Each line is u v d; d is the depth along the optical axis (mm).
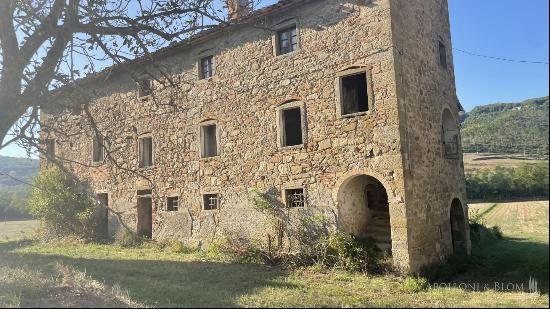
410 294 8086
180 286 8500
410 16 11484
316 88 11500
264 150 12516
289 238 11625
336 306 6965
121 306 6684
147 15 7102
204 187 14070
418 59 11594
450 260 11211
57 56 6566
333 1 11398
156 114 15852
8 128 6316
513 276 9906
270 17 12664
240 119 13234
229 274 9922
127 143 16781
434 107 12234
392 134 10016
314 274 9977
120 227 16781
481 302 7250
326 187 11070
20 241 18812
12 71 6324
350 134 10734
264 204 12133
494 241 15211
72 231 18031
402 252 9594
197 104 14523
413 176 10219
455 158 12828
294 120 12898
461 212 13211
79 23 6719
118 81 17328
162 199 15398
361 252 10242
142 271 10258
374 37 10531
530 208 12922
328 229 10930
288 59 12180
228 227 13234
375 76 10422
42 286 8039
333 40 11289
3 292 7508
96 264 11422
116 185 17141
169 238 14938
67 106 6668
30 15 6523
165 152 15453
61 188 17594
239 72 13398
